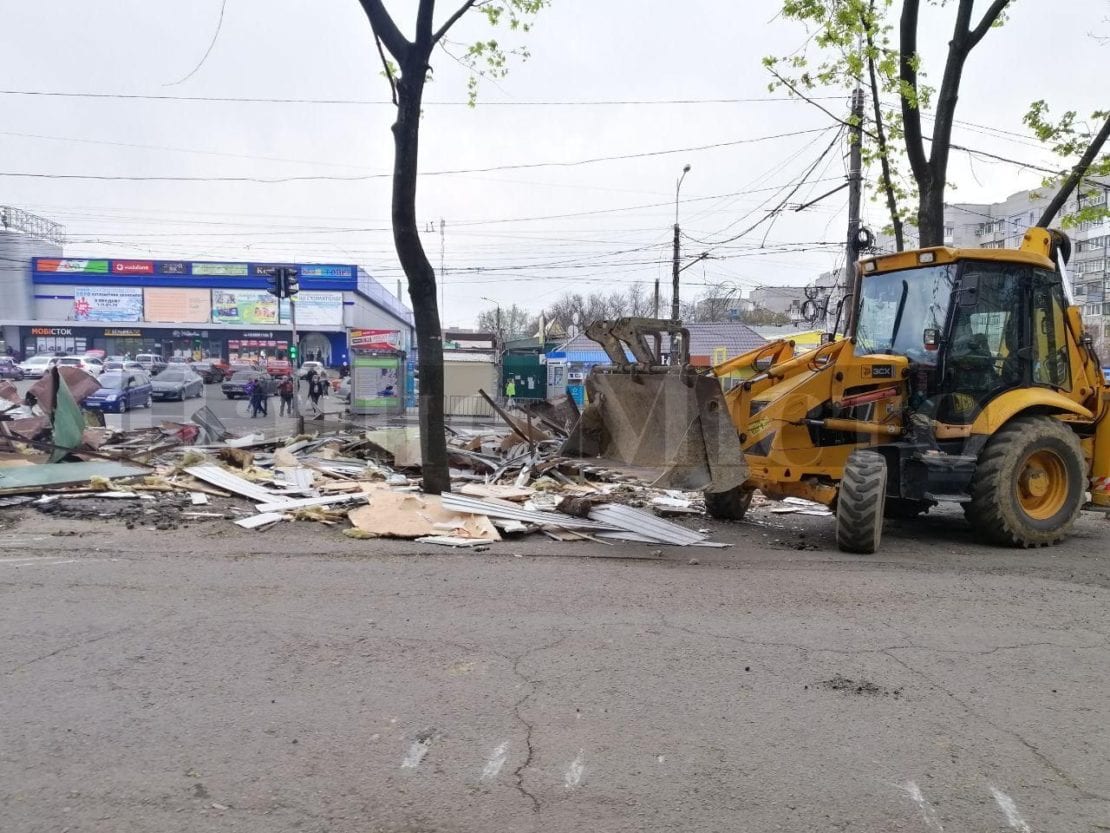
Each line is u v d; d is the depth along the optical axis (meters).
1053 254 9.28
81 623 4.95
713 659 4.64
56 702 3.83
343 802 3.06
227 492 9.69
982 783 3.35
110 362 43.12
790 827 2.99
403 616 5.25
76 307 56.72
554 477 11.80
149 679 4.12
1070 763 3.54
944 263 8.38
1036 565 7.46
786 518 10.09
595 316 74.38
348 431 17.16
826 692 4.22
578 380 36.28
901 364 8.28
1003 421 8.05
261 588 5.82
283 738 3.54
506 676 4.29
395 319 83.44
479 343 36.75
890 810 3.12
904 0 12.70
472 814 3.01
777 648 4.86
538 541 7.88
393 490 10.14
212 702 3.87
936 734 3.79
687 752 3.53
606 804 3.10
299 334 58.69
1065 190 13.73
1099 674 4.62
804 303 15.14
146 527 7.95
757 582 6.45
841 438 8.51
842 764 3.47
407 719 3.75
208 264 57.69
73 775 3.18
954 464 7.87
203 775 3.21
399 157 9.30
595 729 3.71
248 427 21.69
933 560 7.55
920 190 13.23
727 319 59.88
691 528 9.15
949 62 12.62
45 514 8.39
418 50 9.11
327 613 5.27
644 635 5.02
